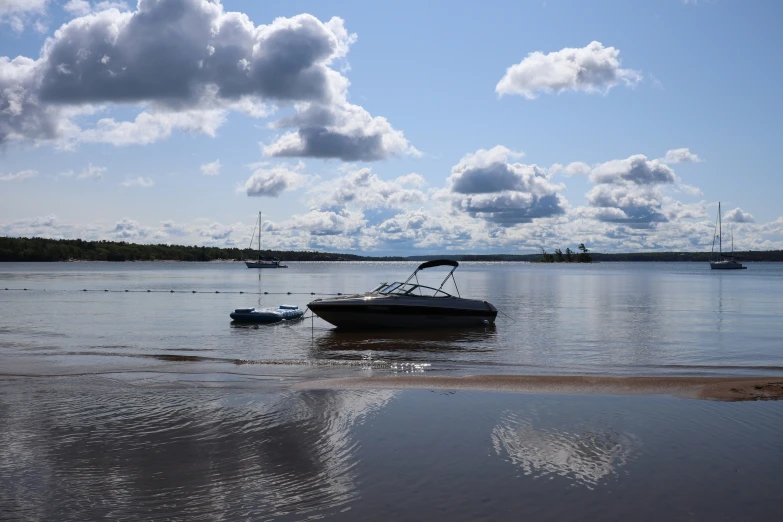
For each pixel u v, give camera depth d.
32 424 9.87
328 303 22.80
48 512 6.63
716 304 37.19
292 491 7.22
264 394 12.09
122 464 8.05
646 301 39.91
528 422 10.16
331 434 9.43
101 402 11.34
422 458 8.37
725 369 15.51
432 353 17.98
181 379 13.59
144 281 71.44
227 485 7.38
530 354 17.84
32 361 15.88
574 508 6.79
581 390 12.59
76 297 42.91
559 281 78.69
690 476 7.73
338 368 15.25
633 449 8.77
